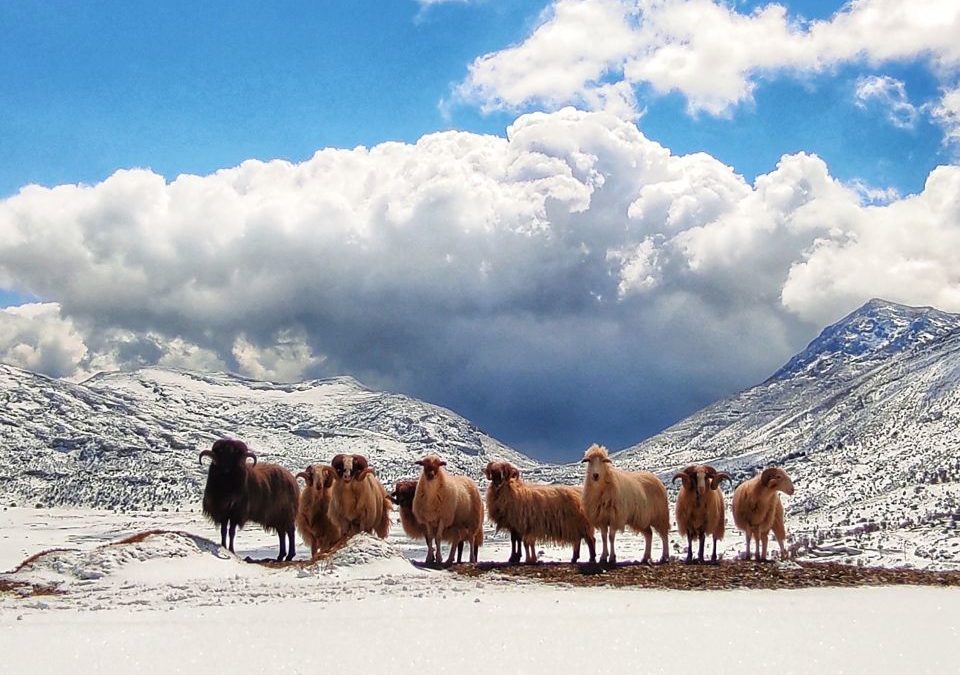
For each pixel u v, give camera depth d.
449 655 14.42
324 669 13.55
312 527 30.25
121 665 13.88
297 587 22.95
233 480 30.31
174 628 16.86
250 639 15.70
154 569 25.58
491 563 28.81
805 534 94.75
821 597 22.25
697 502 29.16
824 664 13.95
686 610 19.20
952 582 26.45
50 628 17.02
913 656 14.58
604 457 27.41
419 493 28.72
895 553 65.06
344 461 28.75
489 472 28.80
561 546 29.70
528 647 14.98
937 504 111.06
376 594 21.72
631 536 71.81
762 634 16.23
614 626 16.91
